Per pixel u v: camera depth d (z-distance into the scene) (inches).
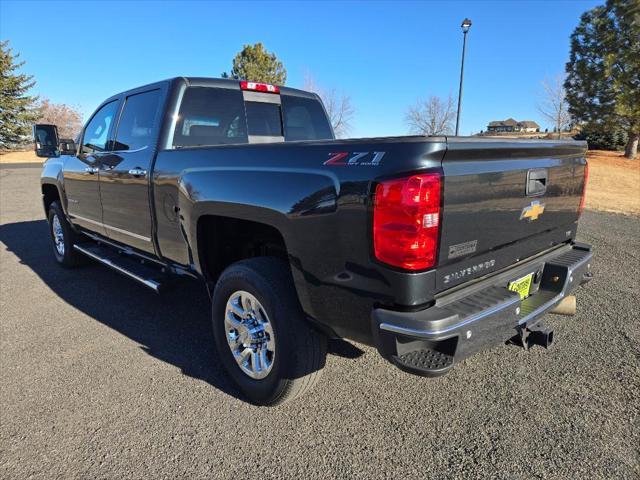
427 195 75.2
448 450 93.7
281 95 172.2
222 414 107.2
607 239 297.0
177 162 126.0
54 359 135.0
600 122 1127.0
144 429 102.0
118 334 152.3
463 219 83.0
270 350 104.9
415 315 77.0
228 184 106.6
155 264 154.9
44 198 236.7
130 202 151.0
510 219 96.6
